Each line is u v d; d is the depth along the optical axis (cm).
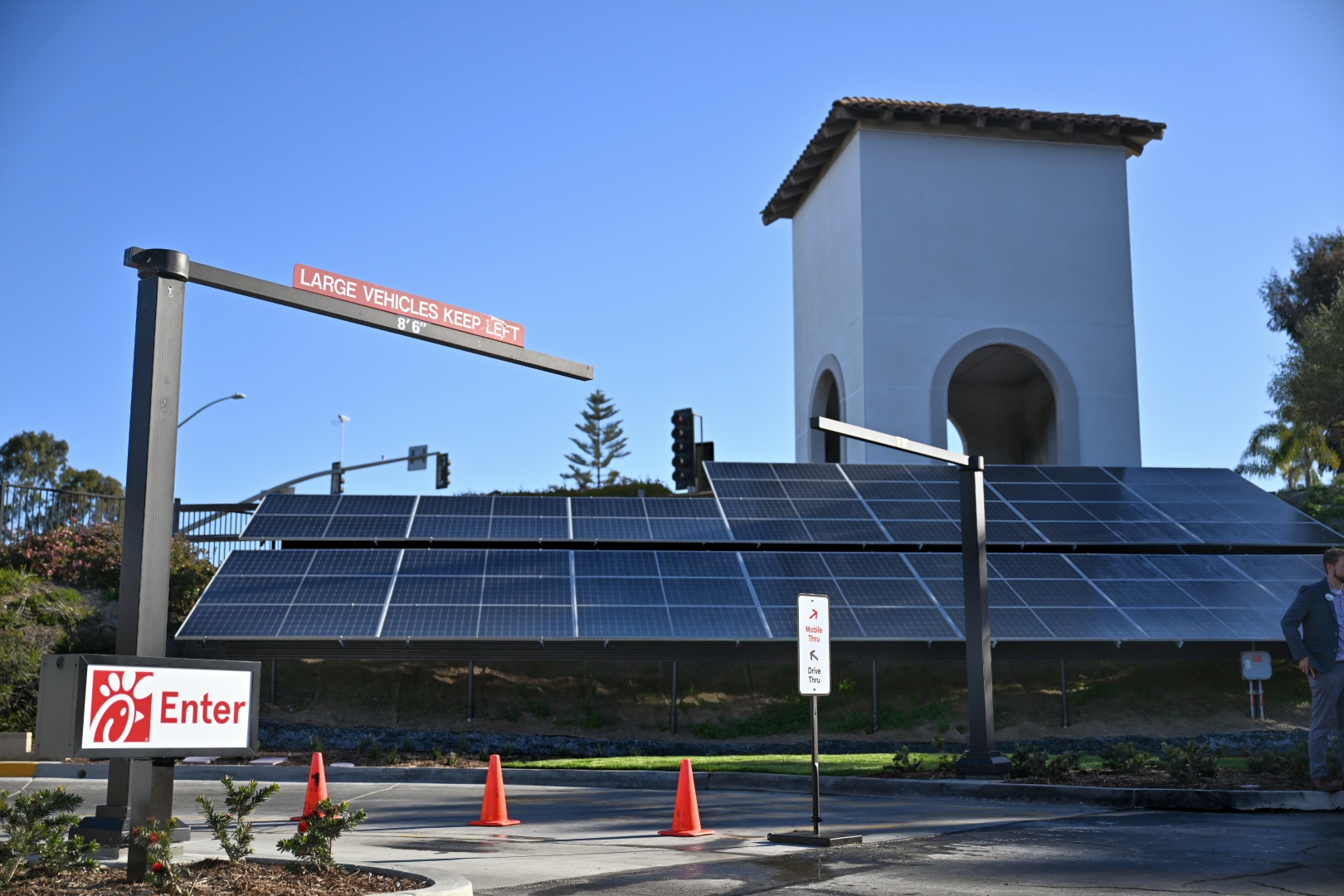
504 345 1044
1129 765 1419
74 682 611
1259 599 2255
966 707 2242
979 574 1542
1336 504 3234
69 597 2430
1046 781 1373
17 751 1884
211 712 676
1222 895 731
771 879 814
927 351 3328
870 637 2033
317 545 2400
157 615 689
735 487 2698
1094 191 3497
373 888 694
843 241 3512
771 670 2394
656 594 2156
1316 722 1217
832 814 1229
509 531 2431
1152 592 2267
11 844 668
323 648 1962
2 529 2902
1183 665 2431
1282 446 4253
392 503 2558
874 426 3266
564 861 912
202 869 731
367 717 2178
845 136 3519
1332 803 1195
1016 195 3450
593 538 2414
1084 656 2081
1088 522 2602
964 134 3447
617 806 1341
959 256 3388
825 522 2541
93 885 661
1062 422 3362
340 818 764
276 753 1872
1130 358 3431
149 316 720
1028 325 3397
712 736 2155
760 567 2302
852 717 2216
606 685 2330
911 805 1314
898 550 2466
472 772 1683
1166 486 2870
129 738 630
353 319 901
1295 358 4219
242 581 2152
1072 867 845
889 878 810
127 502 695
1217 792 1198
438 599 2102
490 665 2369
